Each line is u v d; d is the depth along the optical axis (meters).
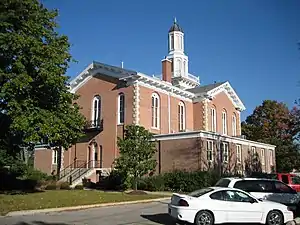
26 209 17.47
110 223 14.23
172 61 59.75
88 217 15.88
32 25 23.02
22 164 37.25
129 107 36.22
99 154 37.88
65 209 18.41
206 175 29.95
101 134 38.12
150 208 19.47
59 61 23.22
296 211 16.70
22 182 31.80
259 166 41.38
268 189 16.66
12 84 21.20
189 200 13.26
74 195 24.00
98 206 20.12
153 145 29.25
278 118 60.47
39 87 23.48
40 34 23.72
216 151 34.00
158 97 38.94
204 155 32.19
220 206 13.42
